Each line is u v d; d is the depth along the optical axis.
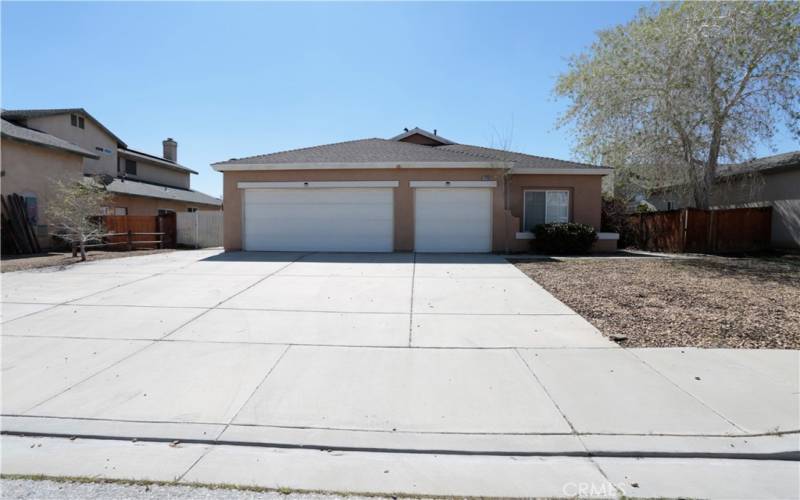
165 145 32.84
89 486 2.81
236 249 14.30
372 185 13.82
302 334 5.68
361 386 4.17
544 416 3.59
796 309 6.62
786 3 12.96
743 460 3.07
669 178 15.87
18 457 3.12
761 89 14.13
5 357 4.90
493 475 2.91
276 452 3.19
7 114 20.19
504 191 14.17
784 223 15.95
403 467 3.00
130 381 4.28
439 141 20.77
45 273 10.13
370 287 8.38
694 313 6.46
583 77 16.62
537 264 11.23
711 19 13.30
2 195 15.61
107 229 16.05
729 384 4.13
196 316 6.50
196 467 3.00
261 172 14.12
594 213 14.91
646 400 3.84
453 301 7.33
